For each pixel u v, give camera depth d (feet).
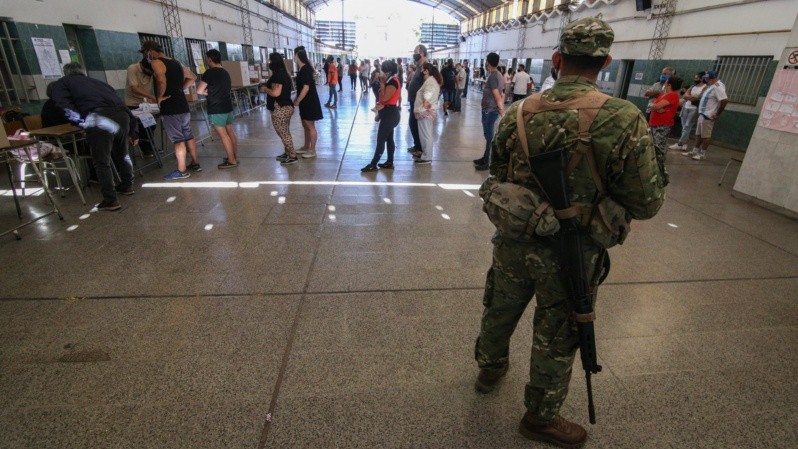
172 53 35.78
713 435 5.63
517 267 4.72
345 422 5.72
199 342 7.23
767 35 25.11
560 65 4.41
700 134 23.41
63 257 10.21
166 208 13.65
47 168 14.60
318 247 10.98
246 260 10.19
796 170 13.98
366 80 59.57
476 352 5.98
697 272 10.15
